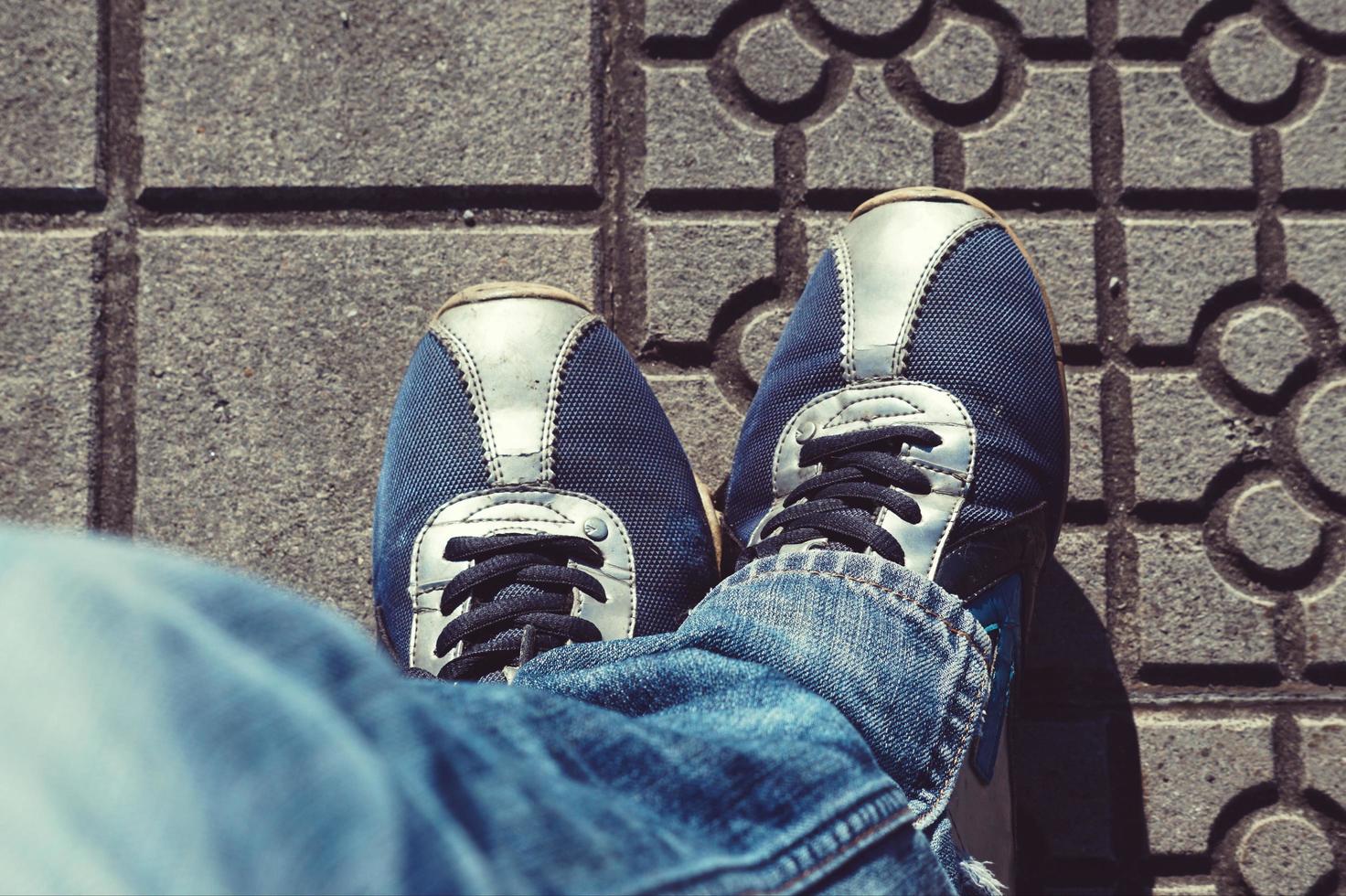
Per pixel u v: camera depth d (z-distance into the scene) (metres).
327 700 0.36
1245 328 1.17
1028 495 1.06
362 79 1.17
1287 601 1.15
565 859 0.45
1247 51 1.18
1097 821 1.14
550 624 1.02
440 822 0.38
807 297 1.13
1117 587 1.16
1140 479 1.16
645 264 1.17
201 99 1.17
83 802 0.31
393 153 1.17
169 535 1.15
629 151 1.18
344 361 1.16
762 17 1.18
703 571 1.11
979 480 1.03
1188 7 1.18
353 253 1.17
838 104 1.18
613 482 1.08
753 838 0.57
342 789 0.33
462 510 1.07
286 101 1.17
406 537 1.08
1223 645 1.15
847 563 0.88
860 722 0.81
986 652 0.90
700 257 1.18
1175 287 1.17
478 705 0.59
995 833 0.98
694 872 0.51
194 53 1.17
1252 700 1.15
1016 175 1.18
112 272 1.16
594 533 1.07
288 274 1.17
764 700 0.69
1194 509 1.16
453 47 1.18
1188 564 1.16
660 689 0.75
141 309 1.16
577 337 1.11
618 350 1.13
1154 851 1.13
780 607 0.85
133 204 1.17
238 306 1.16
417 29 1.18
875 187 1.18
